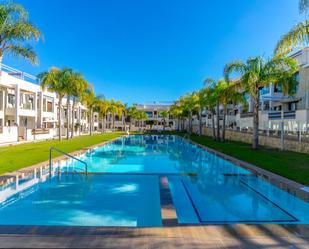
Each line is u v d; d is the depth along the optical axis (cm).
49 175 1066
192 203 781
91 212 696
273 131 2186
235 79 2452
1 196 809
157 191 891
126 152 2172
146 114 8912
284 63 1884
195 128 5928
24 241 421
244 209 724
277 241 434
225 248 407
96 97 4656
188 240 434
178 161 1648
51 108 4456
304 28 1037
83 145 2394
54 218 651
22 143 2556
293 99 2823
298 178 933
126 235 449
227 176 1095
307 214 679
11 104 3378
